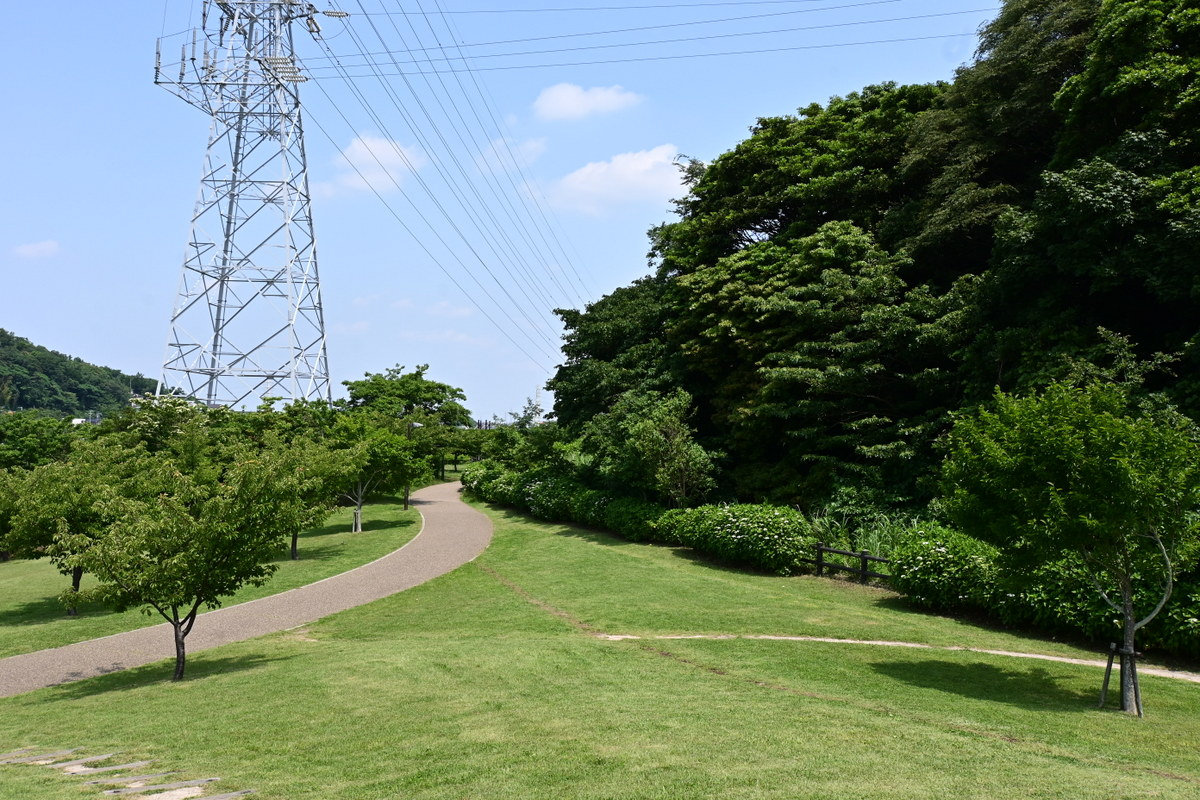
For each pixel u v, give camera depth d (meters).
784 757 6.14
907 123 26.28
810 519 20.17
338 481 25.30
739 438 24.14
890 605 14.98
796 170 27.62
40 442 38.28
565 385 34.47
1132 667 8.42
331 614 16.81
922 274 24.11
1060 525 8.48
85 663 13.82
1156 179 15.65
